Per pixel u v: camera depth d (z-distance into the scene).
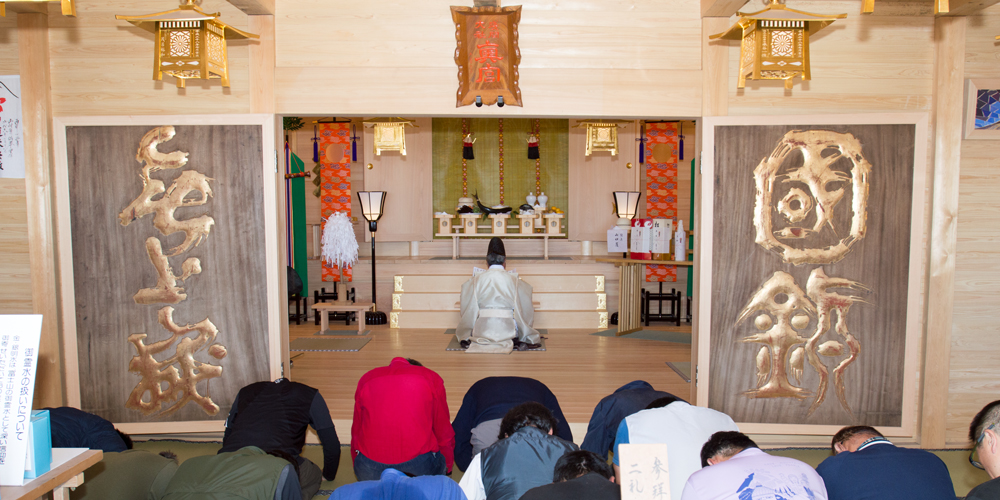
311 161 7.76
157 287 3.25
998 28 3.15
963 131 3.18
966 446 3.24
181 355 3.27
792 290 3.23
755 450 1.54
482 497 1.77
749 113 3.27
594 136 6.29
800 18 2.60
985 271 3.23
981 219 3.22
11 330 1.32
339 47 3.27
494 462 1.71
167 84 3.26
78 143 3.21
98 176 3.22
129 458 1.89
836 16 2.59
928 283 3.21
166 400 3.29
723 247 3.25
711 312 3.28
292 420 2.38
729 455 1.59
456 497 1.50
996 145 3.19
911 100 3.23
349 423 3.38
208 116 3.20
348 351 5.21
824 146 3.18
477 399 2.57
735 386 3.29
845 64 3.23
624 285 5.95
